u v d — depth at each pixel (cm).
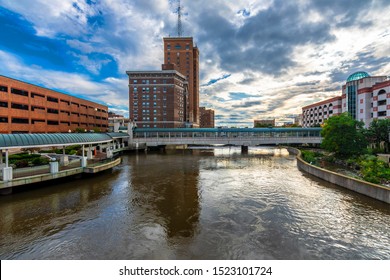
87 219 1288
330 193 1816
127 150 5519
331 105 8281
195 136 5694
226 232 1123
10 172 1681
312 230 1151
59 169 2116
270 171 2880
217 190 1925
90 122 6894
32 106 4534
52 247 980
